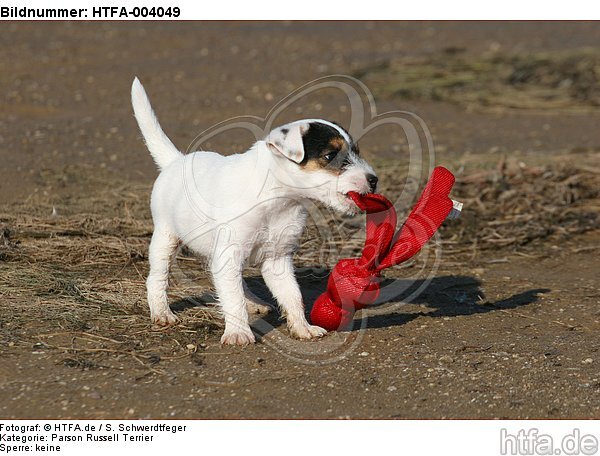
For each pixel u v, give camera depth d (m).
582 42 26.02
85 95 18.94
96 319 8.60
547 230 12.01
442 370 7.73
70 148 15.11
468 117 18.61
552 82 21.31
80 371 7.50
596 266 10.92
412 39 26.52
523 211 12.63
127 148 15.26
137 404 6.98
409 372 7.68
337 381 7.48
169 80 20.42
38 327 8.34
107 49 23.30
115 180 13.38
